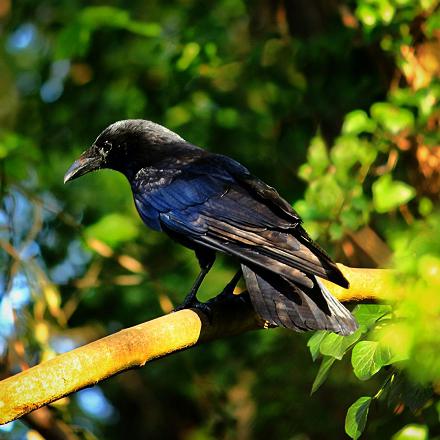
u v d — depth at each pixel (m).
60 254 14.73
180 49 13.72
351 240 11.98
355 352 7.09
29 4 15.86
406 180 11.81
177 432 16.61
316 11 13.65
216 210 9.06
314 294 7.66
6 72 17.48
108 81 15.30
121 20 14.19
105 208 15.06
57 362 6.71
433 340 6.91
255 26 15.02
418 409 7.77
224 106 14.80
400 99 11.29
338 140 11.11
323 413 13.30
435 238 7.38
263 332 14.11
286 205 8.77
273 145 14.57
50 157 14.89
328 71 13.19
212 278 14.71
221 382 14.52
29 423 10.67
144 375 15.56
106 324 15.00
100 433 15.81
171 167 9.94
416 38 11.97
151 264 15.05
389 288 7.40
